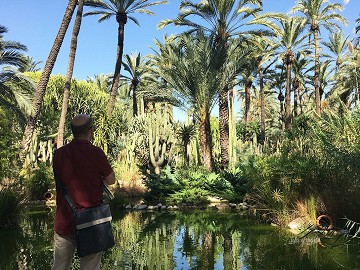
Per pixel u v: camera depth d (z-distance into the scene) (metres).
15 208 8.12
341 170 7.65
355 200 6.91
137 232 7.19
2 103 14.81
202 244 5.98
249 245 5.84
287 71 29.25
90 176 2.71
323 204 7.41
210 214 10.22
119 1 21.97
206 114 17.98
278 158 9.66
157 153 15.74
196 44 18.12
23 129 15.83
